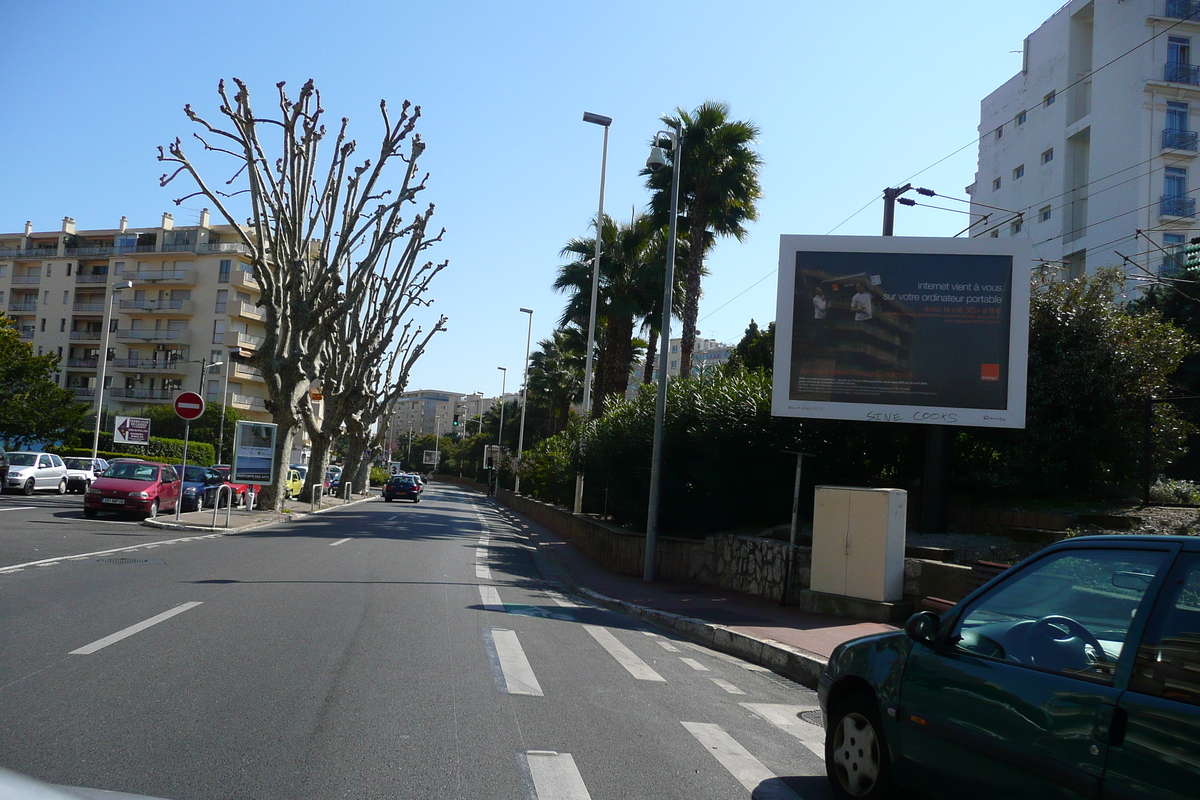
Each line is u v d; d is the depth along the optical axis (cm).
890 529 1140
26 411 3812
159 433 6297
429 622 973
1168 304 2538
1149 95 3509
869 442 1603
